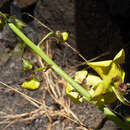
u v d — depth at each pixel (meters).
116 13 0.69
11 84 0.66
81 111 0.61
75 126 0.59
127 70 0.62
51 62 0.41
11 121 0.61
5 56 0.72
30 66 0.44
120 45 0.67
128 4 0.66
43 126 0.60
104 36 0.68
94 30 0.69
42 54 0.41
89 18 0.70
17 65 0.70
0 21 0.42
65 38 0.45
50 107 0.61
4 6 0.76
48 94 0.63
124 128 0.43
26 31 0.54
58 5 0.71
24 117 0.61
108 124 0.58
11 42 0.72
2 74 0.69
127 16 0.67
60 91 0.64
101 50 0.67
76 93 0.42
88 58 0.67
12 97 0.64
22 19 0.76
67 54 0.69
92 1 0.71
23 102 0.63
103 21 0.69
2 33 0.73
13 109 0.62
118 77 0.39
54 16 0.71
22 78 0.66
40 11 0.73
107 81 0.39
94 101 0.42
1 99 0.64
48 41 0.70
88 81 0.40
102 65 0.38
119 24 0.69
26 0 0.75
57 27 0.71
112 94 0.39
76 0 0.70
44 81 0.65
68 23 0.70
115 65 0.39
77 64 0.68
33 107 0.62
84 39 0.68
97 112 0.60
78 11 0.70
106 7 0.71
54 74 0.66
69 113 0.60
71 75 0.66
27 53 0.71
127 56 0.65
